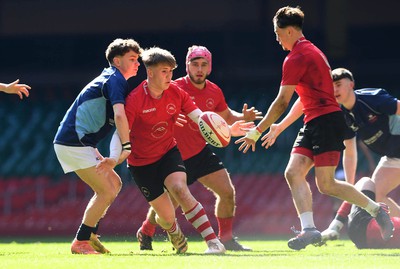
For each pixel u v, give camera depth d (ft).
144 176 80.38
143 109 77.56
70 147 78.07
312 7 273.75
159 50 77.41
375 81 274.36
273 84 261.44
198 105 92.89
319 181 81.10
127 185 195.42
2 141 227.81
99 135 79.41
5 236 181.88
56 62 291.58
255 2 277.03
